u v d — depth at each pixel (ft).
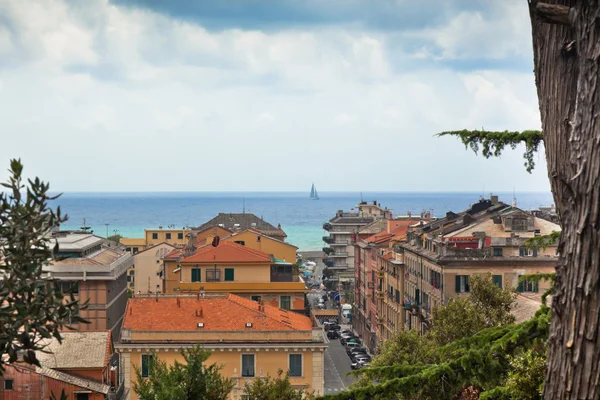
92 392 244.42
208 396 180.04
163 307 292.20
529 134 79.97
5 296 65.98
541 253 373.40
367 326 589.73
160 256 613.11
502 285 375.04
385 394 84.48
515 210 385.50
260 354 273.95
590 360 44.96
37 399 239.50
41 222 67.05
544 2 48.62
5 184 66.64
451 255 377.09
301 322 305.94
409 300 459.32
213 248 397.39
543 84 50.24
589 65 45.42
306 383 274.16
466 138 82.53
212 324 279.28
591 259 44.96
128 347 271.69
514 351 87.61
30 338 67.36
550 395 47.29
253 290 385.50
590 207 44.91
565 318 46.39
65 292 68.18
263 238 470.80
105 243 548.72
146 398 180.24
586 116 45.42
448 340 230.48
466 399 130.93
